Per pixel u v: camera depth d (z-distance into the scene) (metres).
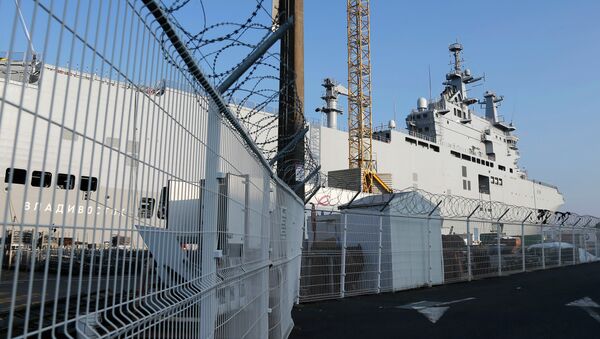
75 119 1.46
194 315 2.59
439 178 66.88
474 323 8.35
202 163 2.79
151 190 2.04
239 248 3.77
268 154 7.68
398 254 13.02
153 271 2.07
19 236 1.29
